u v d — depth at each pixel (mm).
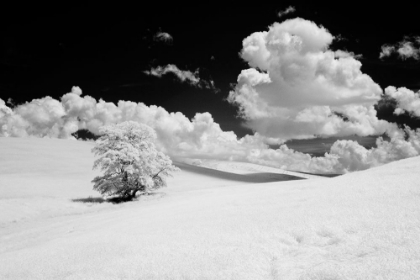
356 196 13008
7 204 37812
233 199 21625
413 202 9797
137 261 8641
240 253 7828
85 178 66812
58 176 67188
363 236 7418
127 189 43094
